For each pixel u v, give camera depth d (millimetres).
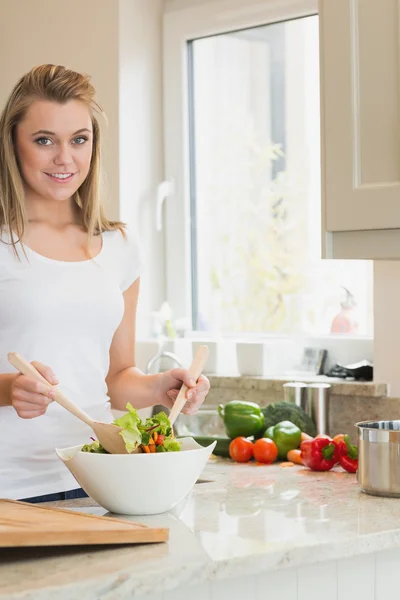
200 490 2162
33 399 1849
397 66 2229
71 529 1551
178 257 3543
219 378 3166
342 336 3166
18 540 1503
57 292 2158
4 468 2119
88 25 3451
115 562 1509
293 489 2174
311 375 3141
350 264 3162
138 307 3471
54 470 2174
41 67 2156
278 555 1592
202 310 3551
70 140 2139
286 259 3338
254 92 3391
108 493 1790
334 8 2316
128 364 2428
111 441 1828
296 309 3309
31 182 2158
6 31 3697
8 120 2146
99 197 2301
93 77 3445
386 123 2252
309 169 3270
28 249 2166
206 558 1537
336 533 1712
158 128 3551
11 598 1340
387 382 2795
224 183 3490
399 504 1980
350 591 1773
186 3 3486
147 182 3514
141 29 3467
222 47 3457
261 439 2688
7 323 2137
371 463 2078
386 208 2244
